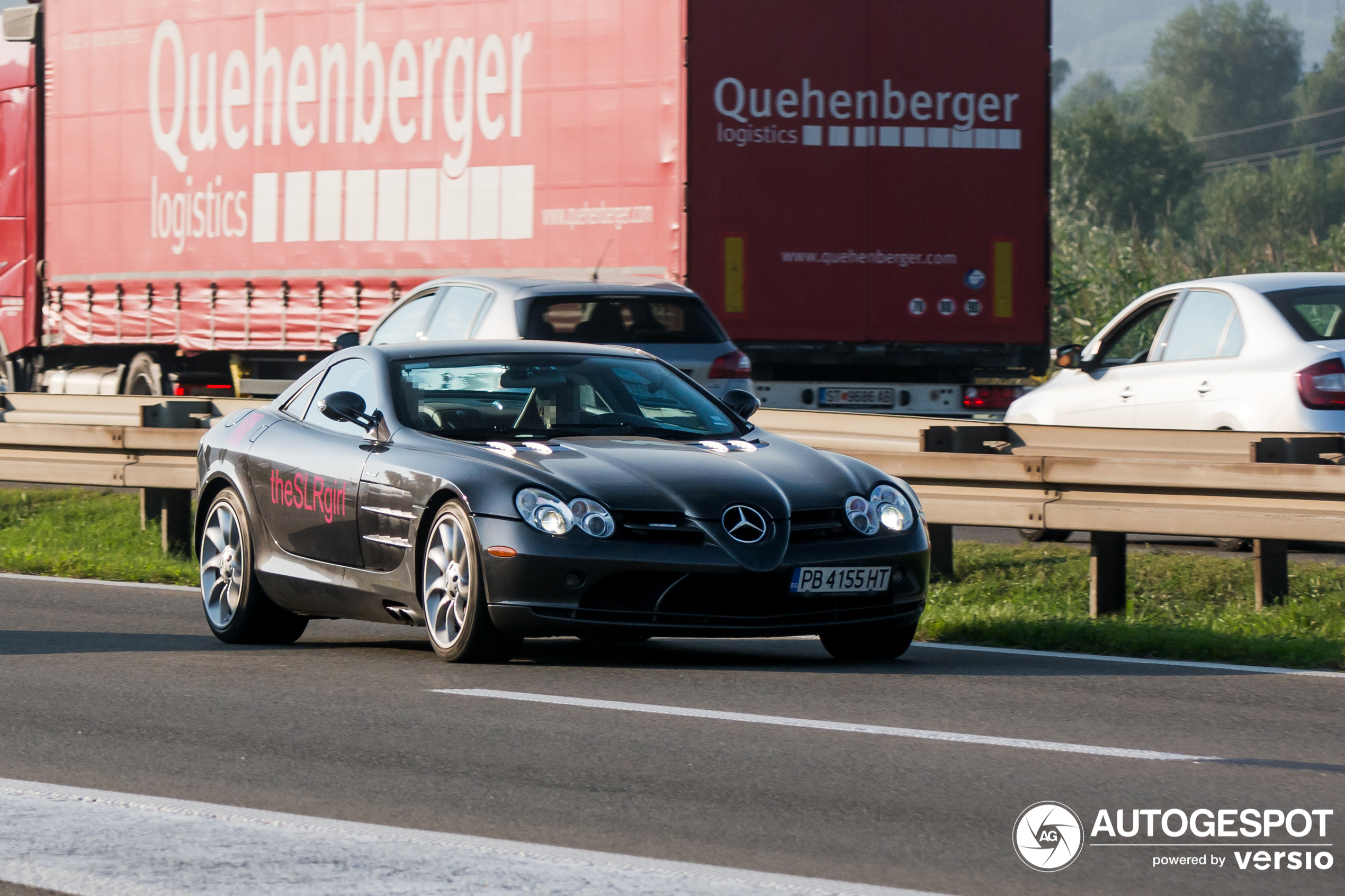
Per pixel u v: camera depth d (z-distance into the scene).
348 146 67.81
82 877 15.52
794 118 58.38
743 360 47.75
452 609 27.53
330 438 30.42
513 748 21.38
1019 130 59.38
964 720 23.14
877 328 59.03
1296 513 32.28
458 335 46.94
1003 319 59.66
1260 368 41.44
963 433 39.28
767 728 22.53
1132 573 38.78
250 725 23.05
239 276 71.81
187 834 16.94
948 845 16.81
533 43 61.81
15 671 27.80
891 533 27.42
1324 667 28.38
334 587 29.69
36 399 58.31
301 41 69.38
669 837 17.16
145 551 48.28
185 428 47.91
